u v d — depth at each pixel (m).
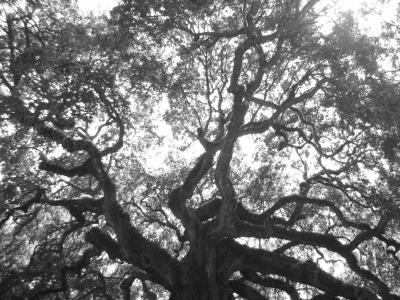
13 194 20.48
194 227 18.23
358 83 14.87
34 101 16.50
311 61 15.84
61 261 22.52
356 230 21.97
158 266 17.77
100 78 16.83
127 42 17.30
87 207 20.62
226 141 15.21
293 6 15.62
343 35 14.79
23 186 20.88
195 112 21.58
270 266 17.91
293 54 16.02
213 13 17.11
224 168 15.67
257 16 16.73
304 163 21.66
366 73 14.95
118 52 18.12
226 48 19.84
